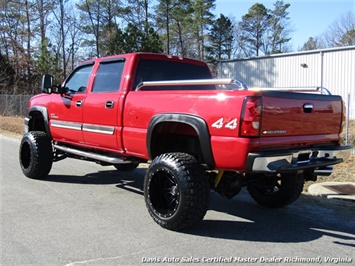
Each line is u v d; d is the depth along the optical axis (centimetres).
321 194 625
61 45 4900
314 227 477
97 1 4819
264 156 389
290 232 457
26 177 736
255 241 425
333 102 481
